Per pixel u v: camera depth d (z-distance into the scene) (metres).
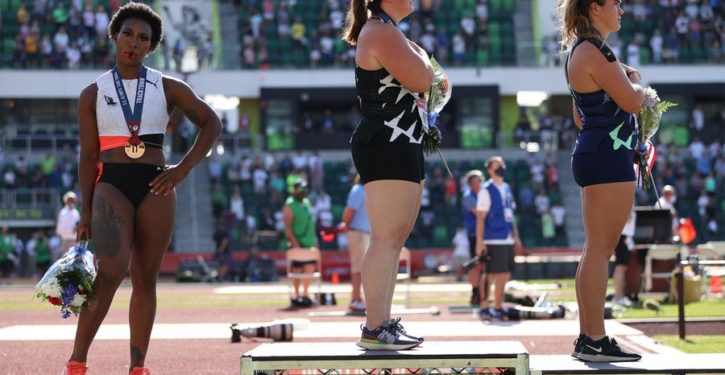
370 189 12.70
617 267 32.59
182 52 77.62
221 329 26.66
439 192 71.69
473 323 27.36
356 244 31.62
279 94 78.12
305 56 79.81
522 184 73.62
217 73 78.00
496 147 76.44
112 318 30.98
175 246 70.31
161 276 66.81
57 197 70.50
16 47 77.88
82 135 13.37
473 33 79.50
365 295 12.49
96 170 13.42
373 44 12.51
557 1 13.59
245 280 62.22
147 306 13.57
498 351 11.58
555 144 76.25
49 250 67.38
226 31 81.94
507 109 81.00
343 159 76.44
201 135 13.63
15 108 78.31
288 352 11.73
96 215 12.96
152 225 13.24
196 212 72.00
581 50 12.83
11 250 67.06
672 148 73.88
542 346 21.36
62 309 12.75
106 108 13.23
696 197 72.50
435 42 79.38
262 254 66.38
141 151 13.22
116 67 13.54
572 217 72.69
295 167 73.50
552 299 37.00
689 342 21.72
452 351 11.64
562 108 81.31
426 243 69.31
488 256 28.45
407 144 12.62
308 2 82.50
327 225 69.38
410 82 12.42
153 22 13.67
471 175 33.31
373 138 12.59
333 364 11.51
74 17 78.88
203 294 46.19
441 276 63.81
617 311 29.58
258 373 12.03
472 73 78.31
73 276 12.56
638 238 34.12
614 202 12.78
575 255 67.25
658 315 29.08
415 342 12.18
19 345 22.98
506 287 34.28
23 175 72.12
